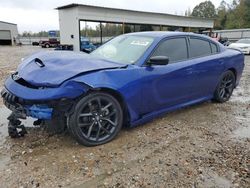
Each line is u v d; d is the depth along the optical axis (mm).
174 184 2457
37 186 2387
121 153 3025
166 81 3748
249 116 4480
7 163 2762
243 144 3342
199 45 4504
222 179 2547
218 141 3422
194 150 3148
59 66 3076
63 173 2598
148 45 3723
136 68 3398
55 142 3238
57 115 2910
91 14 20188
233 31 36781
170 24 27656
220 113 4590
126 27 23406
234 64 5160
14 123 3268
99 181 2486
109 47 4172
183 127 3867
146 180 2514
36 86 2889
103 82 3012
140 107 3518
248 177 2582
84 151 3039
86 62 3201
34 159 2844
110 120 3279
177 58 4027
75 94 2848
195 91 4414
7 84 3227
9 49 33250
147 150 3119
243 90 6559
